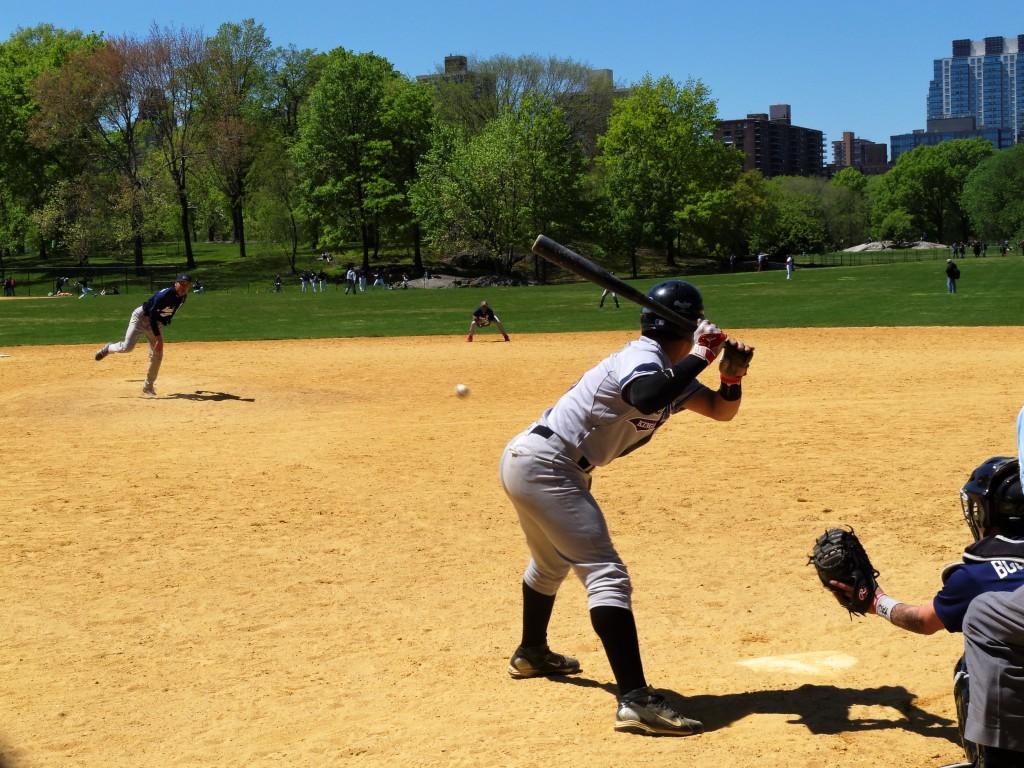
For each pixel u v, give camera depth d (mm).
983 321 26391
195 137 69812
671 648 5051
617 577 4062
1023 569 2842
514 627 5461
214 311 38750
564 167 67438
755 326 27500
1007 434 10625
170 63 65375
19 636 5441
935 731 3875
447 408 13977
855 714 4086
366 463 10055
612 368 4031
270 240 73688
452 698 4449
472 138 70500
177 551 7070
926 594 5746
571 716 4176
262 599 6027
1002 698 2857
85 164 69000
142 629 5535
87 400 14555
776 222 98000
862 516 7492
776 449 10141
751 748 3750
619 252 79438
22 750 4000
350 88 69500
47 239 74625
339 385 16703
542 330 28703
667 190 74312
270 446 11180
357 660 4996
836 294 39312
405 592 6109
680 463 9570
